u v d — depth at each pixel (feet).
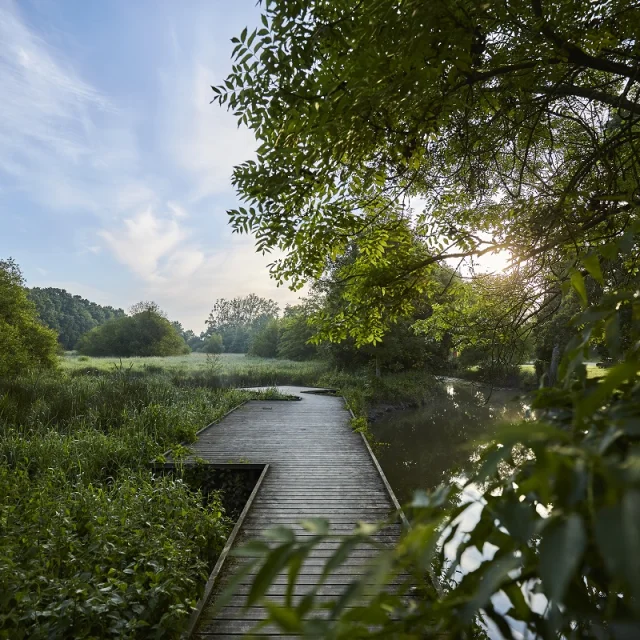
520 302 15.14
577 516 0.96
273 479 23.58
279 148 10.10
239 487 24.93
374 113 9.55
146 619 9.98
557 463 1.15
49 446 24.26
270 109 9.19
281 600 12.10
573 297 13.62
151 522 15.55
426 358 89.35
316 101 8.66
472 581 1.62
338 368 91.97
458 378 106.52
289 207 11.55
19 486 17.70
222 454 28.30
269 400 57.21
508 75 9.99
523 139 13.92
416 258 14.89
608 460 1.03
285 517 18.34
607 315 2.09
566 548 0.88
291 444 31.42
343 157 11.10
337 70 8.63
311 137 9.54
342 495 21.07
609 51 10.43
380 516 18.35
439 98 9.56
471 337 17.33
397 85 8.00
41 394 38.55
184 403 43.34
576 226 12.03
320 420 41.70
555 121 14.44
